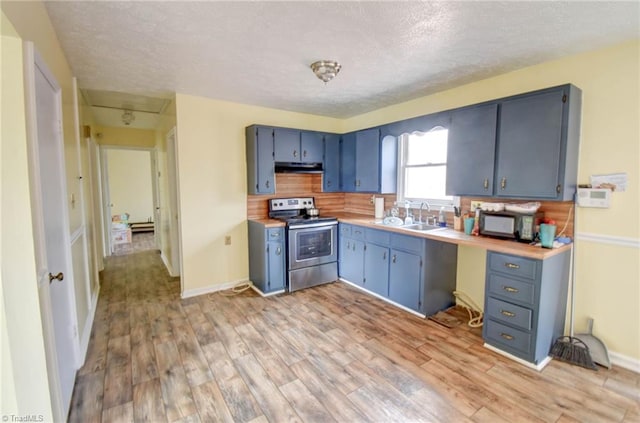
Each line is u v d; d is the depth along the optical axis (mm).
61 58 2234
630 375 2170
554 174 2311
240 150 3932
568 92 2219
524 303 2277
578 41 2166
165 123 4238
